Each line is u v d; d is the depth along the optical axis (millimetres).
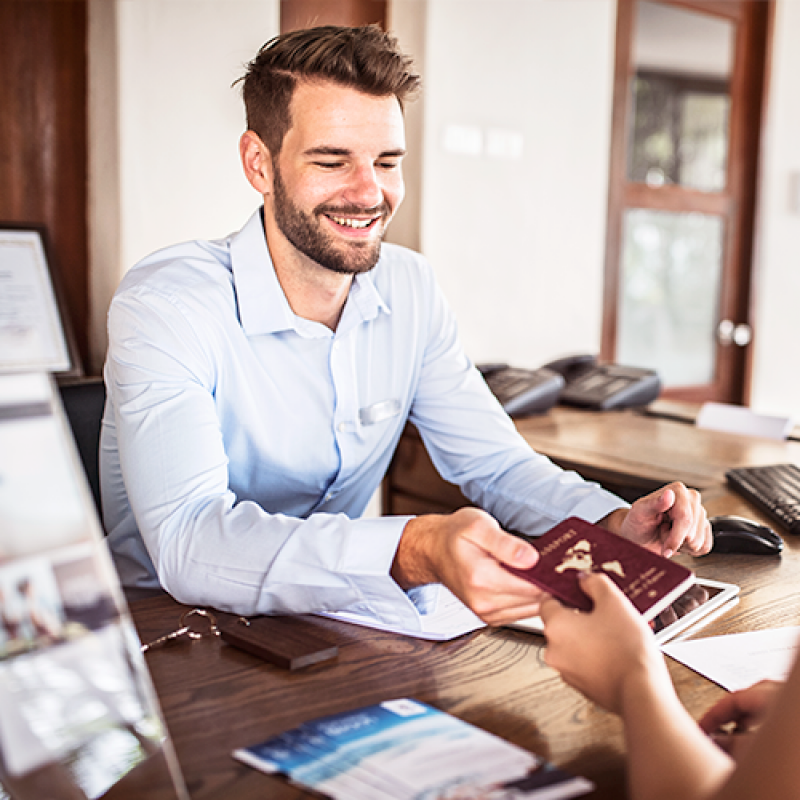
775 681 747
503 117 3053
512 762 682
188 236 2500
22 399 583
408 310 1507
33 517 577
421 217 2914
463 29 2914
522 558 829
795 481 1605
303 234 1245
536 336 3258
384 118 1202
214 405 1241
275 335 1343
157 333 1212
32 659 573
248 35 2533
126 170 2367
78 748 586
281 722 756
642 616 758
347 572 958
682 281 3811
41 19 2387
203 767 679
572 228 3301
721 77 3764
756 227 3930
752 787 507
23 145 2410
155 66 2381
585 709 793
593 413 2537
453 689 830
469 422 1543
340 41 1173
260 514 1044
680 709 625
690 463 1872
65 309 2320
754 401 4059
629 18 3438
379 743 709
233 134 2545
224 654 905
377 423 1487
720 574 1184
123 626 611
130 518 1444
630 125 3535
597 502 1289
